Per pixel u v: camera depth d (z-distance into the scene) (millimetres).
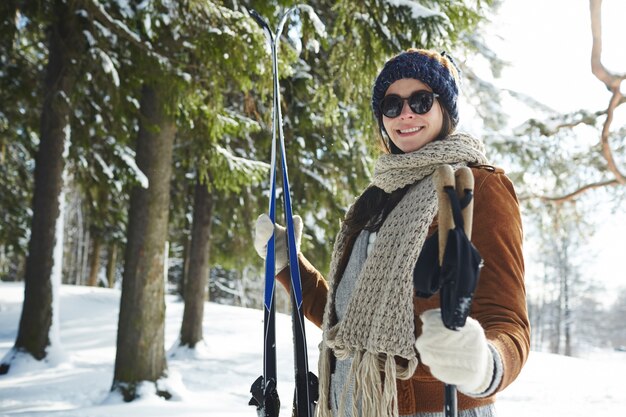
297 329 1367
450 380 775
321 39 5406
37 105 8531
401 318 1084
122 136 7398
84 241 28984
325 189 8773
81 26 6469
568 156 10391
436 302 1078
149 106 6113
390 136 1341
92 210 10094
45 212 8320
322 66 7316
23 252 12680
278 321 13844
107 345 10938
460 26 5672
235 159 6566
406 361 1102
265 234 1509
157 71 5301
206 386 7219
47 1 6457
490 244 1036
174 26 4992
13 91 8070
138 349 5938
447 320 767
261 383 1356
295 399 1333
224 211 10438
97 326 12414
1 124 9273
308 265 1634
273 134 1557
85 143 8094
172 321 13602
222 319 13484
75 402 6035
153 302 6043
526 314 993
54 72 7602
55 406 5855
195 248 10227
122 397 5773
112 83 6090
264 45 4844
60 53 7477
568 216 11328
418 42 5082
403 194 1254
